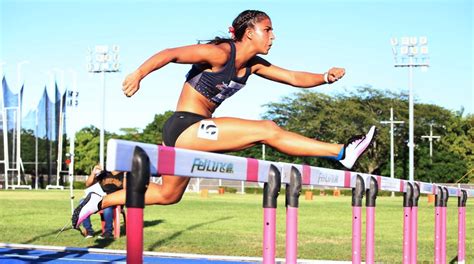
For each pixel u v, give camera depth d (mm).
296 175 3979
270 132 4582
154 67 3910
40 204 25094
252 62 5043
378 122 62906
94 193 4926
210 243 11656
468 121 66625
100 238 12086
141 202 2699
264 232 3742
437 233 7328
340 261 9477
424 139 66500
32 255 10180
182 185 4656
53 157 49969
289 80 5184
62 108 47969
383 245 11633
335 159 4750
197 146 4590
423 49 42719
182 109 4680
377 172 64875
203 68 4605
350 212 22781
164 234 13117
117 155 2611
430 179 64062
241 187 53688
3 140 49062
